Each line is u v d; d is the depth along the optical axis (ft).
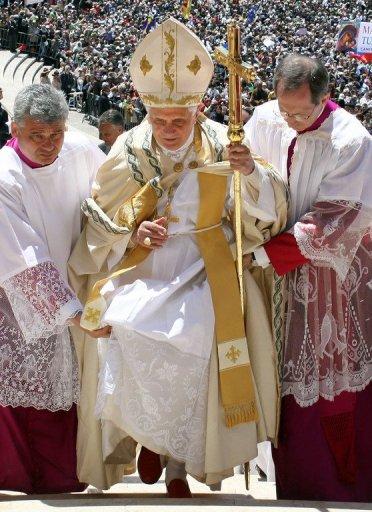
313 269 15.12
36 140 14.55
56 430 15.52
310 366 15.17
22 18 134.21
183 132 14.64
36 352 15.07
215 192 14.80
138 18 159.63
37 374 15.08
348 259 14.84
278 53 140.77
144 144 14.98
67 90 100.22
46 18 153.38
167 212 14.88
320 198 14.92
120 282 14.90
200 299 14.57
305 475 15.33
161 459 15.55
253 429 14.73
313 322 15.17
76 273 15.38
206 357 14.47
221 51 13.88
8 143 15.37
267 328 15.08
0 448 15.33
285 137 15.38
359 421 15.71
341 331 15.24
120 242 15.06
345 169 14.84
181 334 14.23
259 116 15.89
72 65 121.08
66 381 15.19
